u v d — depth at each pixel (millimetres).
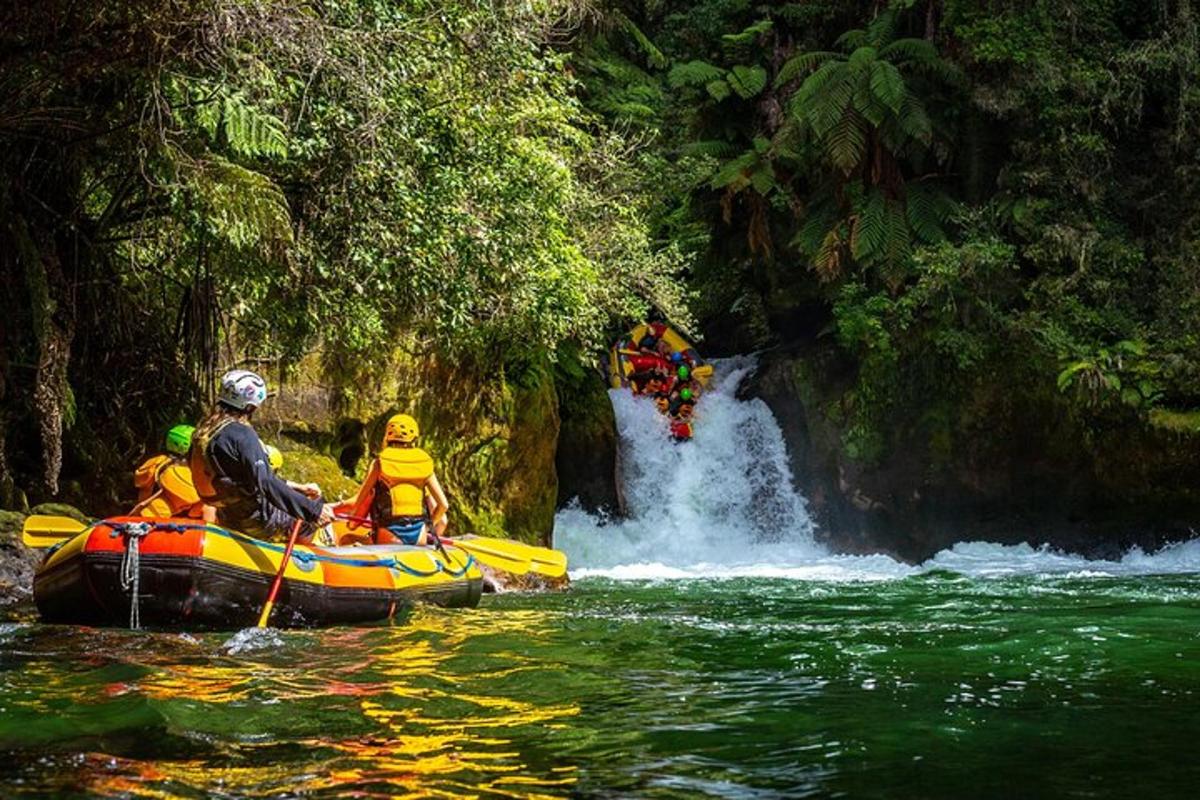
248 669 5102
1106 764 3588
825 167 18359
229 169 8266
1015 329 15492
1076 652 5895
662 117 21266
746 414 17828
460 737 3881
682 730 4027
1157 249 16172
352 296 9766
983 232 16469
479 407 12625
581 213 14156
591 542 15414
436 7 9312
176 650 5574
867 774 3467
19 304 8766
